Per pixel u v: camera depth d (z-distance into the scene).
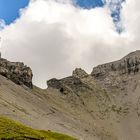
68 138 173.50
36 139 113.81
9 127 117.81
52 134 175.38
